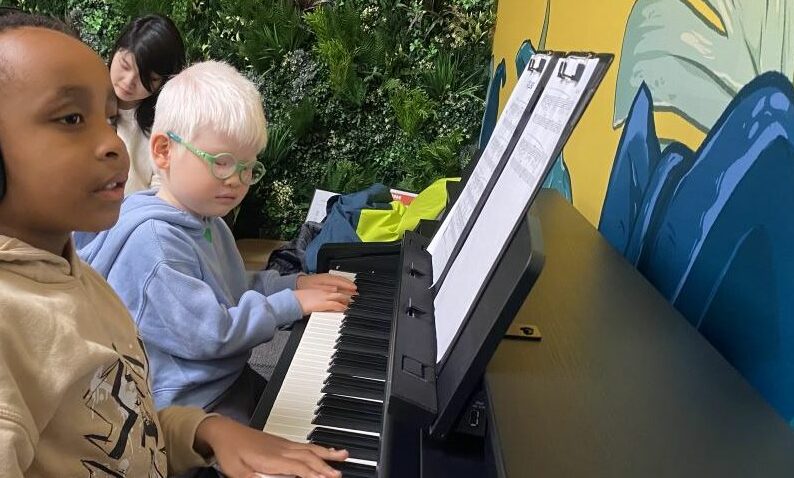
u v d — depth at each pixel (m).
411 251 1.18
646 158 1.21
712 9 0.99
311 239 2.98
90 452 0.72
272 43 3.60
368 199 2.93
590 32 1.64
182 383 1.26
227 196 1.33
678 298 1.01
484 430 0.72
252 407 1.38
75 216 0.69
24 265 0.67
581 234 1.18
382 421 0.89
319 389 1.03
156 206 1.29
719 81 0.96
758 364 0.79
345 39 3.58
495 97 3.23
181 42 2.19
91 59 0.68
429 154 3.62
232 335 1.24
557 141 0.67
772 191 0.79
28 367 0.64
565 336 0.78
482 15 3.64
